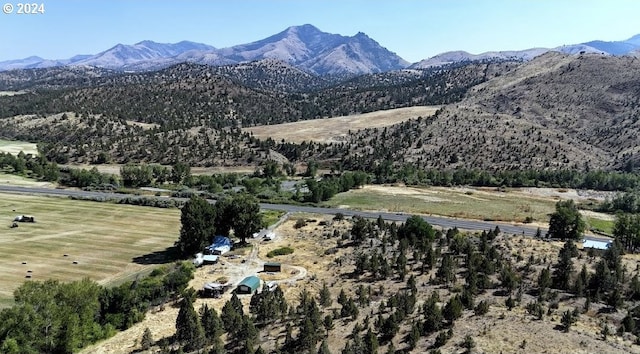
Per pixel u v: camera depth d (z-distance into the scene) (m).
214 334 61.56
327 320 60.25
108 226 120.81
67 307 61.84
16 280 82.69
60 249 101.00
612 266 75.62
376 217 133.12
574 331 55.22
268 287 72.12
